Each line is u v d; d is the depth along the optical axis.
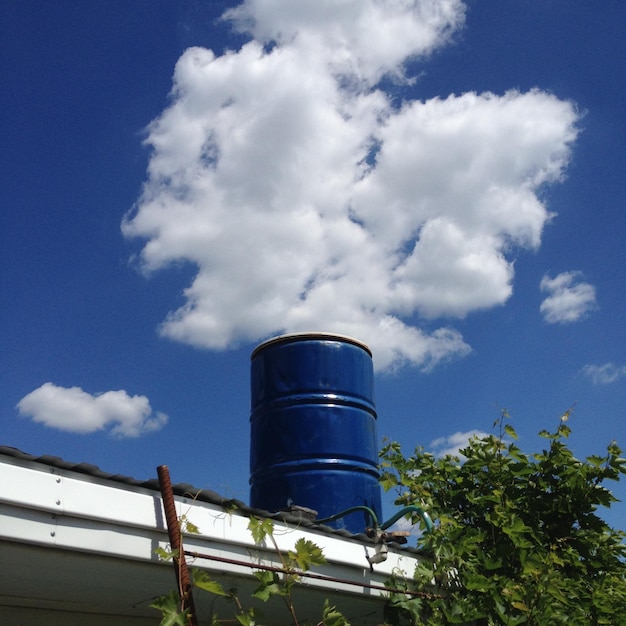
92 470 3.20
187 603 3.17
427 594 4.63
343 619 3.88
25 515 2.96
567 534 5.46
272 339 6.73
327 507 6.08
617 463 5.38
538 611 4.59
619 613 5.21
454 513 5.43
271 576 3.67
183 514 3.46
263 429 6.52
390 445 5.66
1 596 3.79
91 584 3.64
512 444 5.53
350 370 6.64
